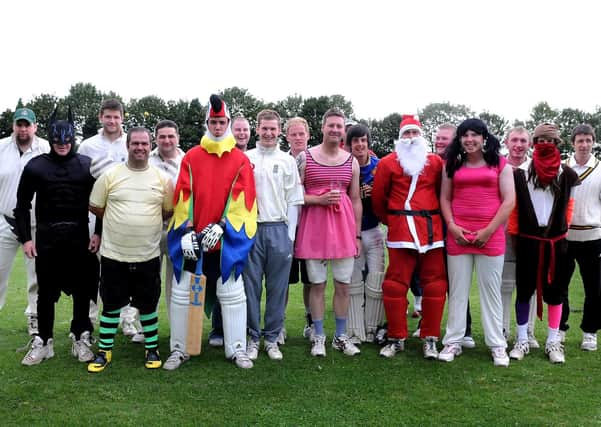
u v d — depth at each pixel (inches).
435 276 186.5
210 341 202.7
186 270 174.2
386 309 189.6
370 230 204.4
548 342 191.2
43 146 214.2
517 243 192.1
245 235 173.9
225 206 174.4
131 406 145.9
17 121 204.7
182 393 154.9
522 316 192.4
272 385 161.5
